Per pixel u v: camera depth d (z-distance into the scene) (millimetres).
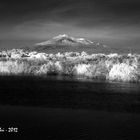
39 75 126000
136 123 30531
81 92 63094
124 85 84062
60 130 26078
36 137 23297
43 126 27203
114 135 24875
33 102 45188
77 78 111938
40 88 69125
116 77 102125
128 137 24359
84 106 43281
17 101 45656
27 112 35250
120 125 29297
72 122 29906
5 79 94438
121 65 103125
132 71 99312
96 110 39719
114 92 64375
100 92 63688
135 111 39812
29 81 89438
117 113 37625
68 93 60000
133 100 51562
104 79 108000
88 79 107250
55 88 70438
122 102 48938
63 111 37562
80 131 25859
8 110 36188
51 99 50000
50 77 114750
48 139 22797
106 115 35594
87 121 30969
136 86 81375
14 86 71750
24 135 23875
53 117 32562
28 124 28016
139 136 24641
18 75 120000
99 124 29469
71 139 23031
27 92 59594
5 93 56406
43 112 35812
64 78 109688
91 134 25109
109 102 48562
